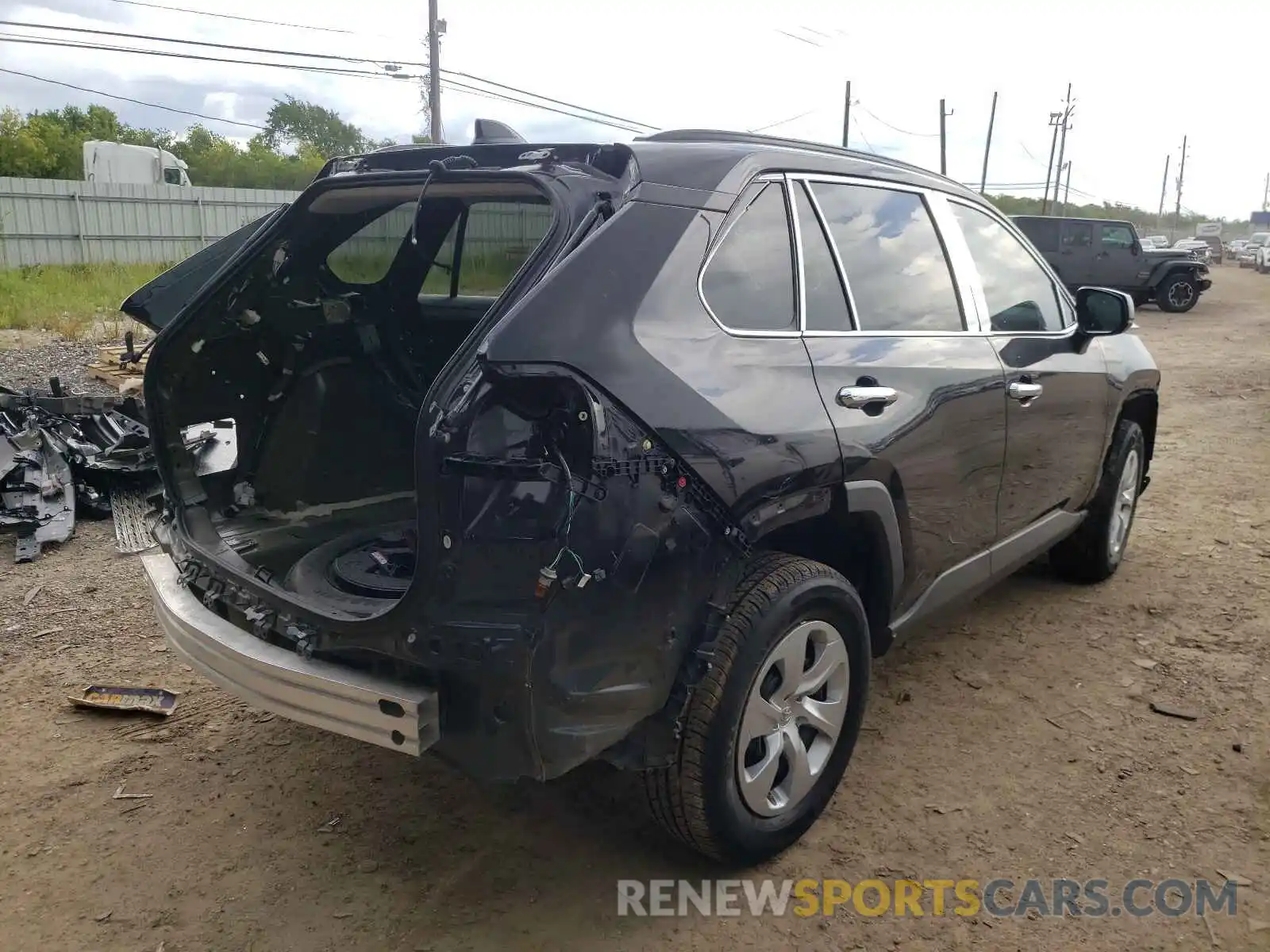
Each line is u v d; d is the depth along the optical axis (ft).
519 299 7.55
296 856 9.57
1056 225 68.49
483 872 9.33
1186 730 11.69
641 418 7.52
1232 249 188.75
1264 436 28.27
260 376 11.18
